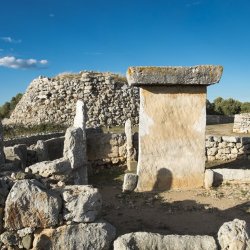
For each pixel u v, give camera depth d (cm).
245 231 432
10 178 478
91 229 439
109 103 2872
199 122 941
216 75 901
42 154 1053
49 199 424
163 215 718
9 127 2538
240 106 4584
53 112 2775
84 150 926
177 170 940
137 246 430
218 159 1317
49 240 424
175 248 430
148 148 934
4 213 423
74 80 2912
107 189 950
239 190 894
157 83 899
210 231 627
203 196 859
